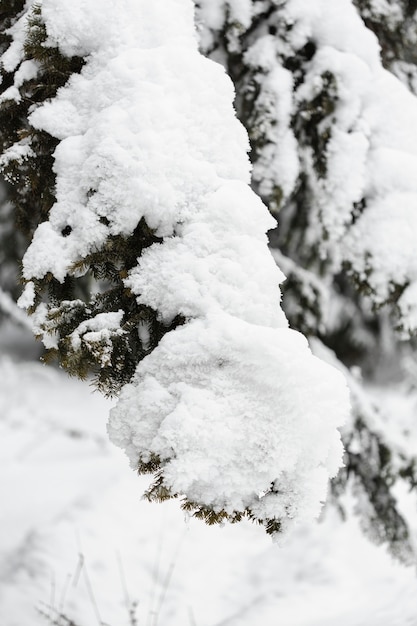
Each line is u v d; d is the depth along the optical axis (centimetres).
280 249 318
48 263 166
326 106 250
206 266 157
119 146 162
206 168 165
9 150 183
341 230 252
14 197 208
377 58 256
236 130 174
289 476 145
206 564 435
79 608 366
